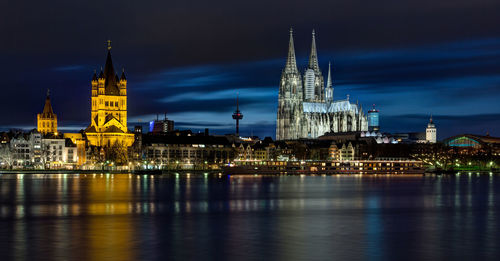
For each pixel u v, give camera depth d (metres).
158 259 94.31
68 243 106.88
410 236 116.56
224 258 95.25
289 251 101.00
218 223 133.00
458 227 129.25
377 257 96.75
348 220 140.12
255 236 115.50
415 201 190.25
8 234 116.50
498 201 190.50
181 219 139.62
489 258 96.44
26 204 172.00
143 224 130.62
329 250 101.94
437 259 95.62
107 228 124.62
